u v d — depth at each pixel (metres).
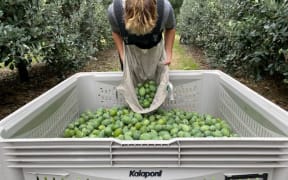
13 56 3.81
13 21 4.01
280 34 3.54
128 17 1.88
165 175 1.32
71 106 2.54
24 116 1.62
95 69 7.38
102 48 10.52
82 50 6.35
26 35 4.14
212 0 8.04
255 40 4.24
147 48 2.45
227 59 5.40
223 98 2.62
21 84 5.50
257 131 1.88
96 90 2.81
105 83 2.80
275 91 4.93
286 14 3.42
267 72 4.59
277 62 3.92
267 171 1.30
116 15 2.18
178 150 1.28
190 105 2.84
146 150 1.29
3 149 1.28
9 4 3.93
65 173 1.32
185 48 12.24
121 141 1.28
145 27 1.86
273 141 1.24
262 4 3.89
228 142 1.26
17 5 4.02
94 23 8.66
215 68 6.75
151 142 1.28
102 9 10.33
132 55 2.53
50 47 4.78
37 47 4.31
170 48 2.65
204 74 2.77
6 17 4.00
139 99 2.62
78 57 5.90
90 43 7.66
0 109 4.23
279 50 3.67
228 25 5.27
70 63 5.59
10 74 6.29
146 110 2.52
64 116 2.37
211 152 1.28
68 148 1.29
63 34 5.38
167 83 2.56
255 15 4.24
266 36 4.00
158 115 2.58
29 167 1.31
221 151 1.27
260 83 5.39
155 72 2.70
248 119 2.05
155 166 1.30
